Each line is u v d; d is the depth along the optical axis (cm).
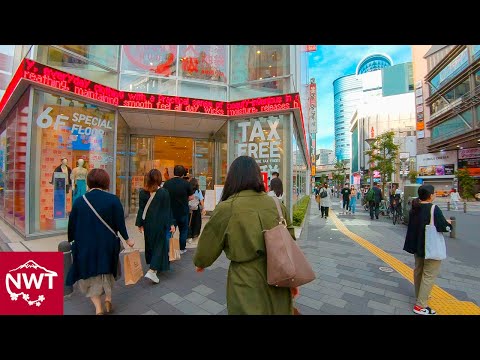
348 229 905
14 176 739
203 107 837
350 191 1505
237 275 154
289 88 858
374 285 388
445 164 3819
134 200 1013
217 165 1040
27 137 606
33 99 613
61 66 672
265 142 852
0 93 872
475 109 2828
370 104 6938
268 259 145
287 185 824
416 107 4291
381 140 2138
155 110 797
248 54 906
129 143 995
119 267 291
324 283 394
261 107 827
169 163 1068
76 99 689
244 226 152
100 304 280
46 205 642
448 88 3312
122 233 283
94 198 272
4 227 775
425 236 307
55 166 659
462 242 740
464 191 3109
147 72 834
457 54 3083
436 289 387
